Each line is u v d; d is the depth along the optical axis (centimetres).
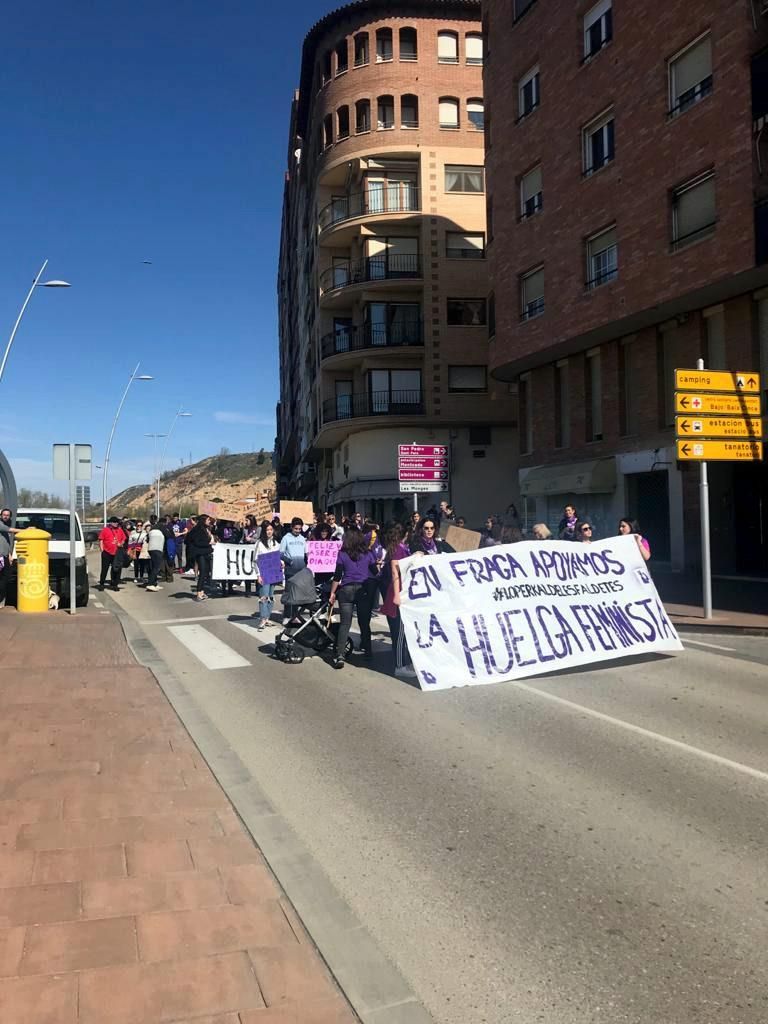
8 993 283
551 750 605
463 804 495
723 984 306
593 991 301
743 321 1709
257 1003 282
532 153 2262
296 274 5981
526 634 889
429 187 3478
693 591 1623
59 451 1358
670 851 424
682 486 1897
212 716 715
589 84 2014
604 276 2011
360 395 3597
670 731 655
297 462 6256
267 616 1309
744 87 1557
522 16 2292
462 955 327
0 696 749
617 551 995
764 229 1512
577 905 368
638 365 2027
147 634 1226
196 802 477
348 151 3553
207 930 330
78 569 1548
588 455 2220
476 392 3484
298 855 416
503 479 3525
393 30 3491
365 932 341
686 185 1734
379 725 683
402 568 859
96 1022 269
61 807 466
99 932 326
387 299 3531
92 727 642
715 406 1269
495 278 2469
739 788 518
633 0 1847
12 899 353
